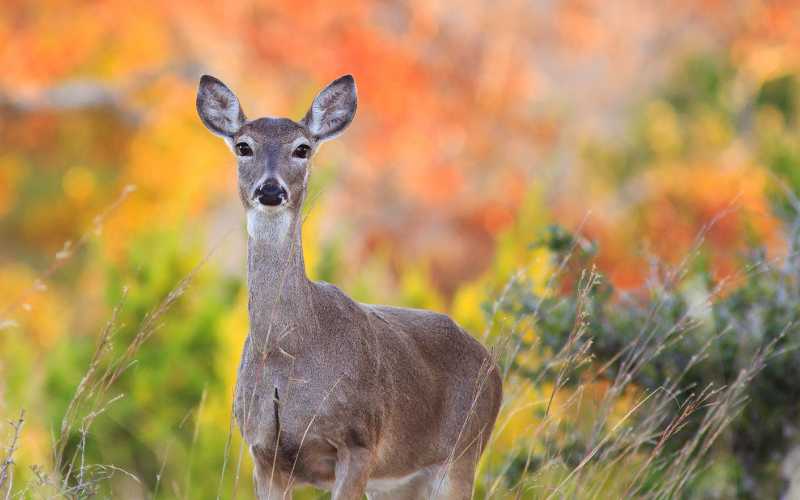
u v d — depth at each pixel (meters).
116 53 25.91
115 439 12.91
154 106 25.58
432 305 14.65
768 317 9.80
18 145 26.19
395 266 24.50
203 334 13.35
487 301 10.13
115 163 26.38
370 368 7.60
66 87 25.66
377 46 25.75
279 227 7.45
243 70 25.86
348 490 7.40
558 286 9.88
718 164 26.19
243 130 7.78
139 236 14.47
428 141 25.97
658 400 9.53
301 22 25.69
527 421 10.70
